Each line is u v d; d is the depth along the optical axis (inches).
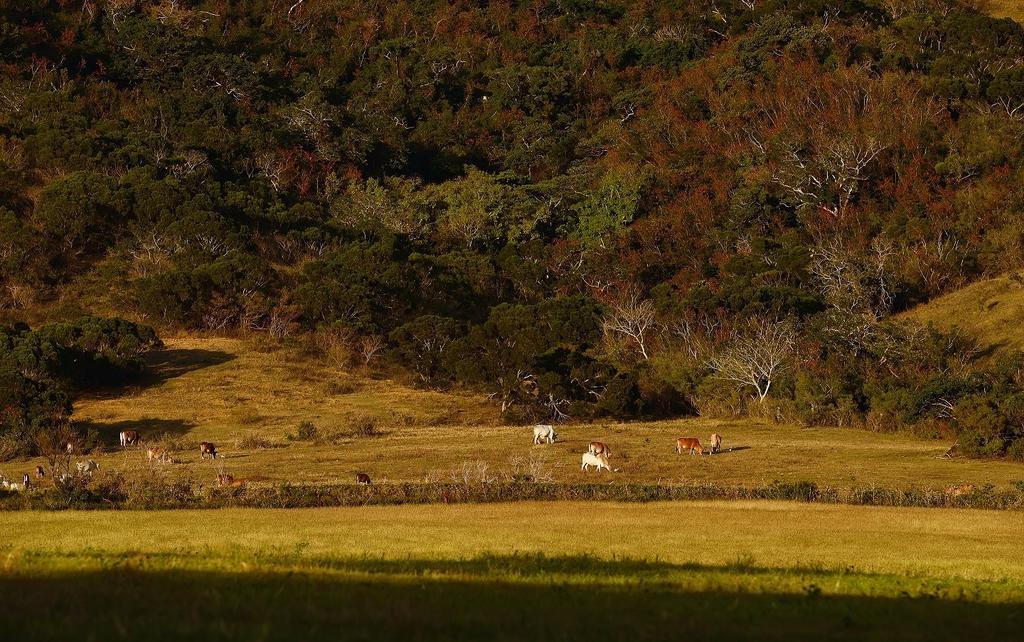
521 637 1567.4
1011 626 1875.0
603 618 1772.9
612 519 4495.6
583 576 2471.7
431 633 1590.8
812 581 2544.3
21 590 1838.1
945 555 3563.0
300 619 1643.7
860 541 3887.8
